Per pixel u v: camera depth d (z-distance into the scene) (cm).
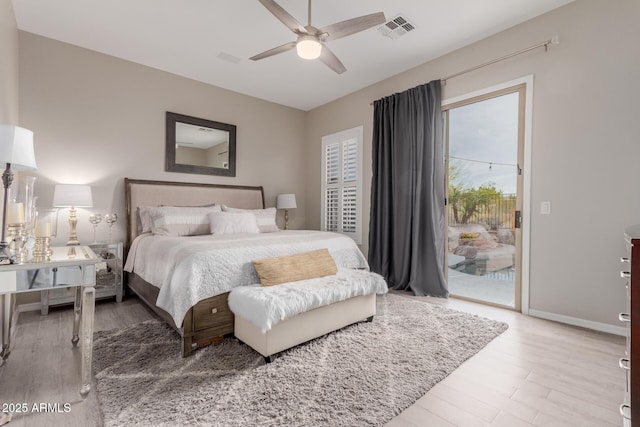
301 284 235
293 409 150
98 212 353
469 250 345
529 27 292
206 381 175
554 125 276
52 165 325
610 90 247
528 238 292
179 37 324
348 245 325
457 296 352
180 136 413
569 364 198
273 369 188
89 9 278
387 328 255
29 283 155
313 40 237
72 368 192
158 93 396
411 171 376
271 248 260
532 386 173
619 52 244
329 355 206
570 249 268
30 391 167
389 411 150
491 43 318
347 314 247
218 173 450
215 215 356
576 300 265
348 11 279
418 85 377
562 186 271
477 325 261
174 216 343
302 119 555
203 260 218
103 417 145
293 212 541
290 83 439
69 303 327
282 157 527
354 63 378
